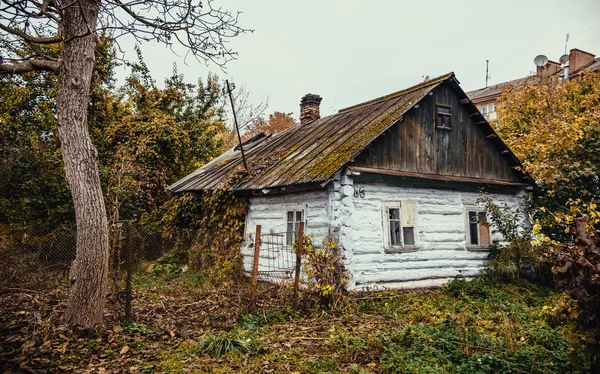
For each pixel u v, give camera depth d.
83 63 6.20
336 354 5.71
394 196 10.52
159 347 5.83
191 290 10.05
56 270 9.89
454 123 12.01
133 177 14.70
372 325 7.19
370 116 12.08
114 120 18.64
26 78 14.33
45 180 11.90
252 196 12.53
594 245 4.04
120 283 9.57
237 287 9.78
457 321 7.08
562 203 11.30
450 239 11.41
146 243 13.84
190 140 20.69
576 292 3.99
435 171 11.34
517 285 10.70
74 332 5.82
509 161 13.20
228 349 5.66
